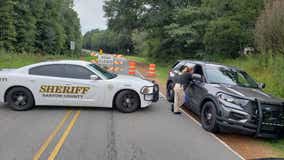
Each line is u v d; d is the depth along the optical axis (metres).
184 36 26.97
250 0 18.50
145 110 8.34
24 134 5.69
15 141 5.27
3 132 5.79
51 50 45.03
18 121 6.63
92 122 6.75
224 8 20.84
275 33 13.23
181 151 5.09
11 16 29.50
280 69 11.73
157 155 4.84
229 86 6.87
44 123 6.52
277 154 5.29
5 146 5.01
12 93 7.64
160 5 32.84
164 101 9.98
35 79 7.63
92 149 4.99
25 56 26.59
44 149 4.91
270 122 5.89
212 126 6.27
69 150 4.90
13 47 30.39
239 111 5.89
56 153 4.75
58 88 7.68
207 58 24.02
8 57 21.67
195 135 6.11
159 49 35.09
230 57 21.72
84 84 7.70
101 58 22.42
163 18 32.34
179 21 28.47
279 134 6.10
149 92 8.04
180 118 7.55
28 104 7.70
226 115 5.96
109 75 8.30
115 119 7.12
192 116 7.86
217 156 4.93
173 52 33.00
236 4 19.30
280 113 6.00
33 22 35.97
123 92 7.85
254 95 6.16
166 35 32.25
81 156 4.66
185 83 7.93
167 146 5.31
